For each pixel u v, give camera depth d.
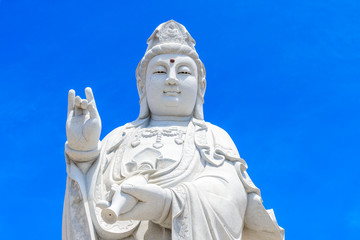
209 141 9.30
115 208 7.70
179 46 9.82
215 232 8.16
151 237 8.45
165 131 9.37
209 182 8.55
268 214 8.90
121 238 8.48
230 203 8.49
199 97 10.02
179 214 8.09
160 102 9.68
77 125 8.46
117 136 9.62
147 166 8.80
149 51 9.91
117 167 9.02
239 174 8.95
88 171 8.66
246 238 9.16
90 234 8.34
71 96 8.49
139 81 10.14
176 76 9.68
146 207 8.00
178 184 8.48
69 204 8.62
